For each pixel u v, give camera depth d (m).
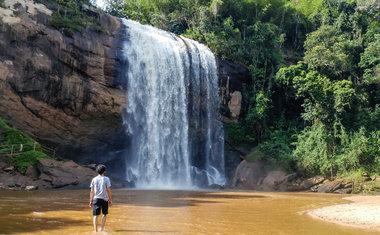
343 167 32.56
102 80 31.17
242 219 10.77
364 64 42.44
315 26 54.66
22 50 26.94
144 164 33.16
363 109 38.41
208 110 39.41
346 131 36.22
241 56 44.84
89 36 31.16
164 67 36.22
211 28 45.59
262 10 53.38
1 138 23.64
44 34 28.23
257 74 43.84
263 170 35.56
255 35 45.94
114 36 33.31
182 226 8.94
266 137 40.84
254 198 19.77
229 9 51.34
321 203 17.12
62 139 28.67
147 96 34.25
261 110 40.44
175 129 35.97
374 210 13.26
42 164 22.56
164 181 33.97
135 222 9.30
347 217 11.54
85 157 30.25
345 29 47.94
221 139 39.75
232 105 41.53
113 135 31.89
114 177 27.38
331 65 41.06
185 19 49.16
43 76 27.62
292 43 55.31
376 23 48.53
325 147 34.78
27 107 26.72
